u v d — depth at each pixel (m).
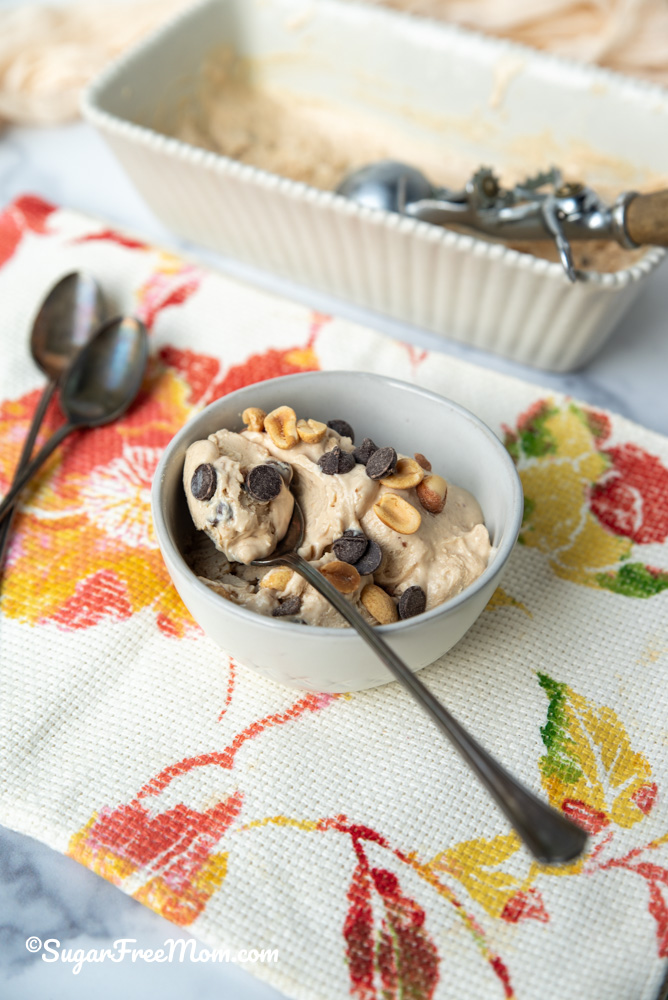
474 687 0.33
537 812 0.24
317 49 0.53
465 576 0.31
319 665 0.29
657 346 0.45
